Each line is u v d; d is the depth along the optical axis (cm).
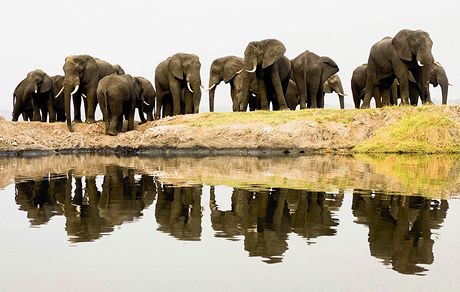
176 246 1020
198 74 3606
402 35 2975
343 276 835
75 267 903
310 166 2252
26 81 3684
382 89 3259
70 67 3419
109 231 1138
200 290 790
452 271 851
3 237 1095
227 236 1089
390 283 800
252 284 809
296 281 818
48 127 3453
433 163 2309
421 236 1048
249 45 3344
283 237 1071
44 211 1352
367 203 1370
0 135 3091
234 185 1720
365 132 2981
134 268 894
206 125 3106
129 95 3388
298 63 3556
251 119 3086
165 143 3106
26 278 851
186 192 1603
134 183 1808
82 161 2695
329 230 1114
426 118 2881
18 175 2066
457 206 1316
